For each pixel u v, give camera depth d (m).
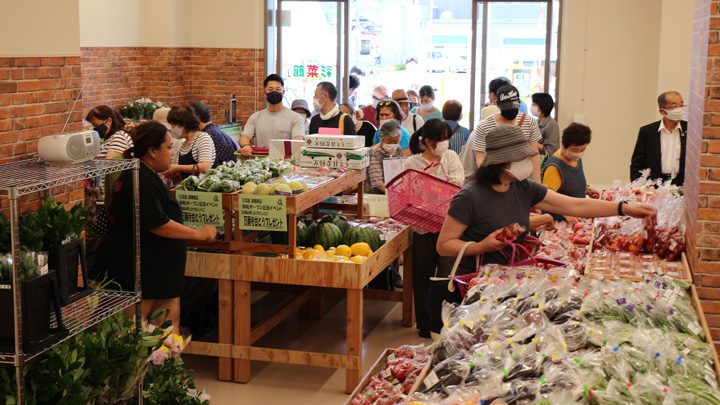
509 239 3.28
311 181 5.12
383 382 2.90
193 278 4.93
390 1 12.73
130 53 11.92
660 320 2.82
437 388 2.36
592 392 2.19
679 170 6.11
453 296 3.46
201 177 5.12
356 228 5.21
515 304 2.75
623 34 11.46
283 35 12.96
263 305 6.42
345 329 5.83
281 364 5.18
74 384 2.88
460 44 12.67
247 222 4.63
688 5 10.05
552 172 5.21
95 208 4.70
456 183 5.21
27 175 3.08
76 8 4.05
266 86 7.08
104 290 3.44
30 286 2.70
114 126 6.29
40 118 3.79
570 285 2.87
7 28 3.53
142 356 3.17
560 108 11.83
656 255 4.19
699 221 3.71
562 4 11.84
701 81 3.85
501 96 5.28
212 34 12.76
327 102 7.15
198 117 6.56
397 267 6.72
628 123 11.63
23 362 2.70
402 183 4.71
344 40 12.88
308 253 4.79
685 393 2.23
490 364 2.37
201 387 4.76
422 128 5.20
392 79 13.04
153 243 4.20
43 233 3.04
